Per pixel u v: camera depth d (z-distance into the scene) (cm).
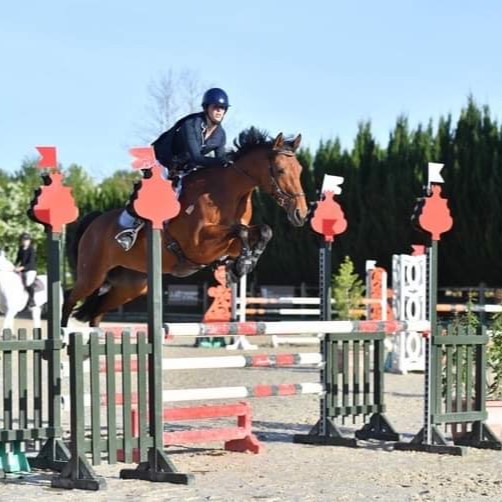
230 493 876
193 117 1175
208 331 1029
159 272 953
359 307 2723
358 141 3631
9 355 956
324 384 1183
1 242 5138
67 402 1288
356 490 888
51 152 973
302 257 3681
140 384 947
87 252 1256
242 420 1106
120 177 6003
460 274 3381
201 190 1138
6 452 977
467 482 927
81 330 986
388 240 3484
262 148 1136
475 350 1177
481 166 3247
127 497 859
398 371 2098
